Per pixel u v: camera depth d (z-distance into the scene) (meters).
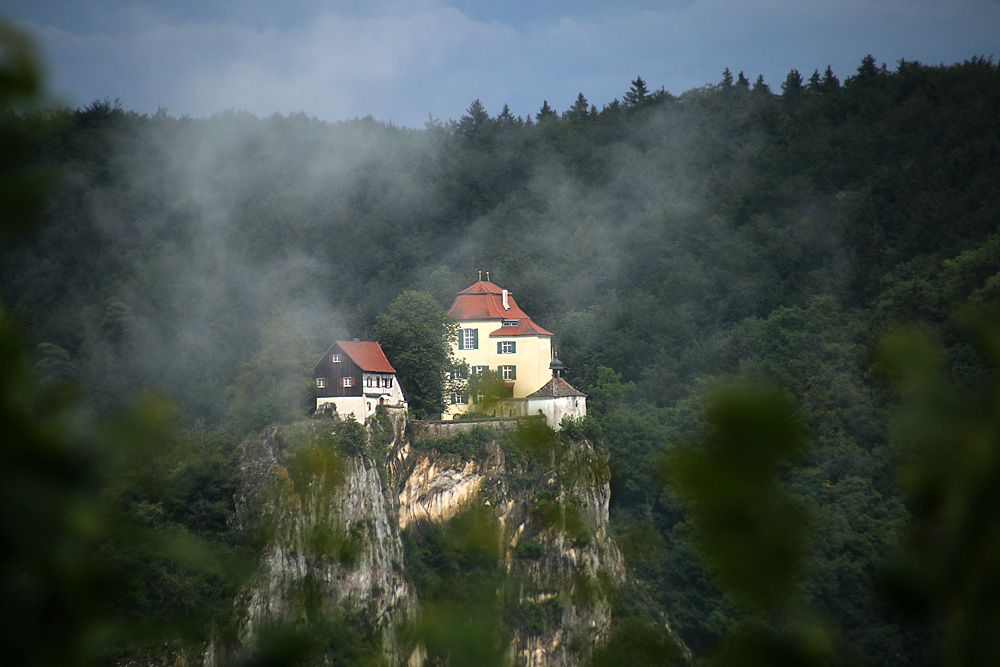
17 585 5.86
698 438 5.91
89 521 6.06
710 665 6.19
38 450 5.97
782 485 5.82
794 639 6.07
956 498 5.72
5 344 6.17
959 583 5.63
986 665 5.40
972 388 5.84
